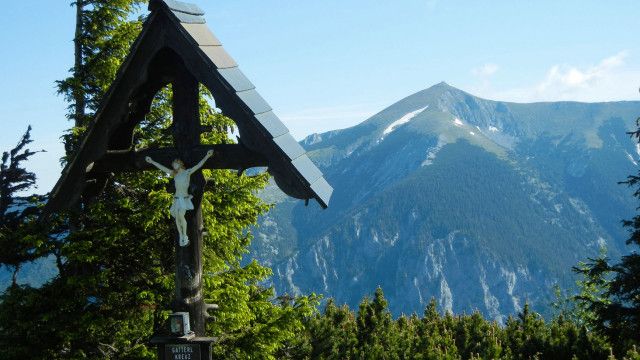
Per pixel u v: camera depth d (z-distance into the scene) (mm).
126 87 7035
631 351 14992
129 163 7543
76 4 15477
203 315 7402
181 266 7289
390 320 24781
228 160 7148
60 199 7449
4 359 13523
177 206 7133
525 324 21484
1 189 14367
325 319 23250
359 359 21250
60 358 14016
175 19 6703
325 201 6613
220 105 6695
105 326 14117
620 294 20719
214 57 6766
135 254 14711
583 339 17578
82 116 15125
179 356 7180
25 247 14156
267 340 15023
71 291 14141
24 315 13836
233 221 15492
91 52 15664
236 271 15805
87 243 13234
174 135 7332
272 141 6555
